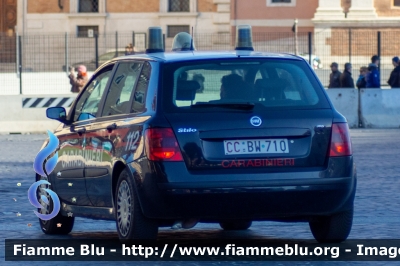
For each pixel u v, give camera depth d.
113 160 10.70
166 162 9.89
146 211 10.02
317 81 10.65
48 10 69.62
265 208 10.05
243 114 10.12
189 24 69.00
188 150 9.92
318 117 10.30
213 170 9.95
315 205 10.20
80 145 11.73
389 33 58.94
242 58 10.59
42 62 55.72
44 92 43.91
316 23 66.25
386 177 19.39
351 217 10.91
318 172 10.17
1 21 71.69
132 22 69.50
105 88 11.66
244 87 10.35
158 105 10.14
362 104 33.72
